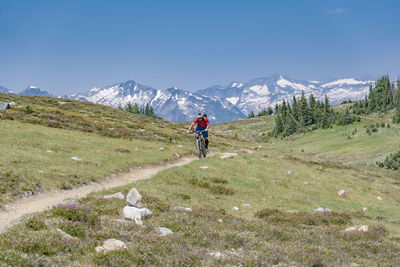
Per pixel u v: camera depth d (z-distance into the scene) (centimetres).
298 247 1015
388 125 16350
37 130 3022
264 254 875
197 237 984
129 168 2278
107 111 7844
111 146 2961
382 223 1914
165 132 5581
